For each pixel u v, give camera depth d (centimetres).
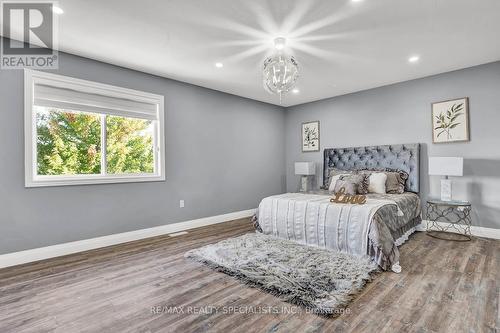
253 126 551
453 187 388
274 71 300
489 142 360
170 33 273
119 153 376
